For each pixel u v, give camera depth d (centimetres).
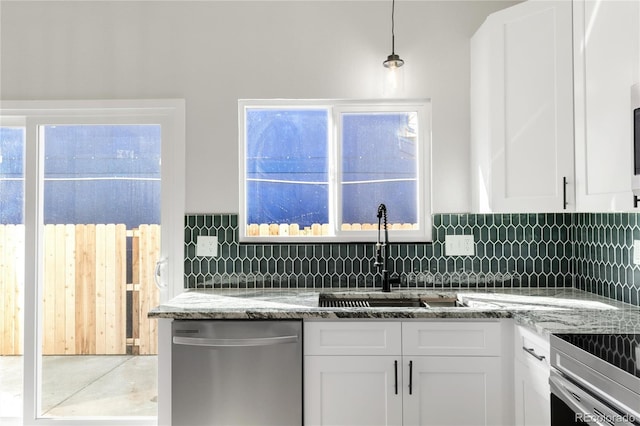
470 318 199
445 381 200
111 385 269
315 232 278
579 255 259
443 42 269
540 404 171
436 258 268
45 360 270
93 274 272
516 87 222
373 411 201
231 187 271
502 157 226
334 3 271
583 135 197
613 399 120
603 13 182
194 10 271
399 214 277
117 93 270
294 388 202
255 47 271
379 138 279
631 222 210
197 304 216
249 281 270
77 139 274
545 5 212
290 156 279
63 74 270
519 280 266
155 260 272
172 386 204
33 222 271
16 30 270
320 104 278
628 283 213
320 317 201
